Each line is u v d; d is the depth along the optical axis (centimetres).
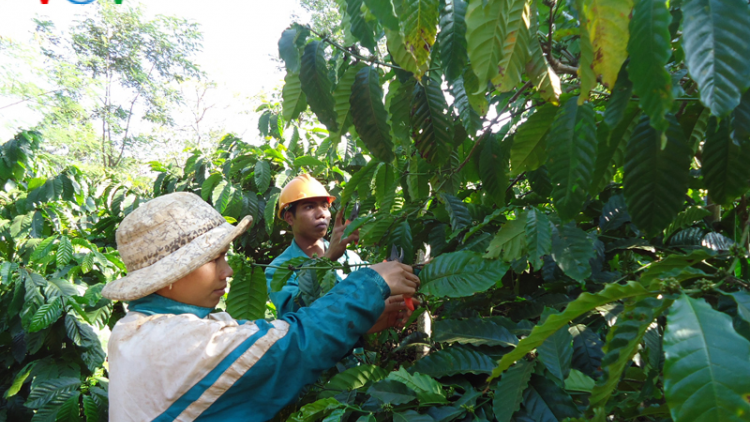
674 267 64
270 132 364
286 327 90
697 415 41
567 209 78
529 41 69
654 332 79
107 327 254
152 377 86
